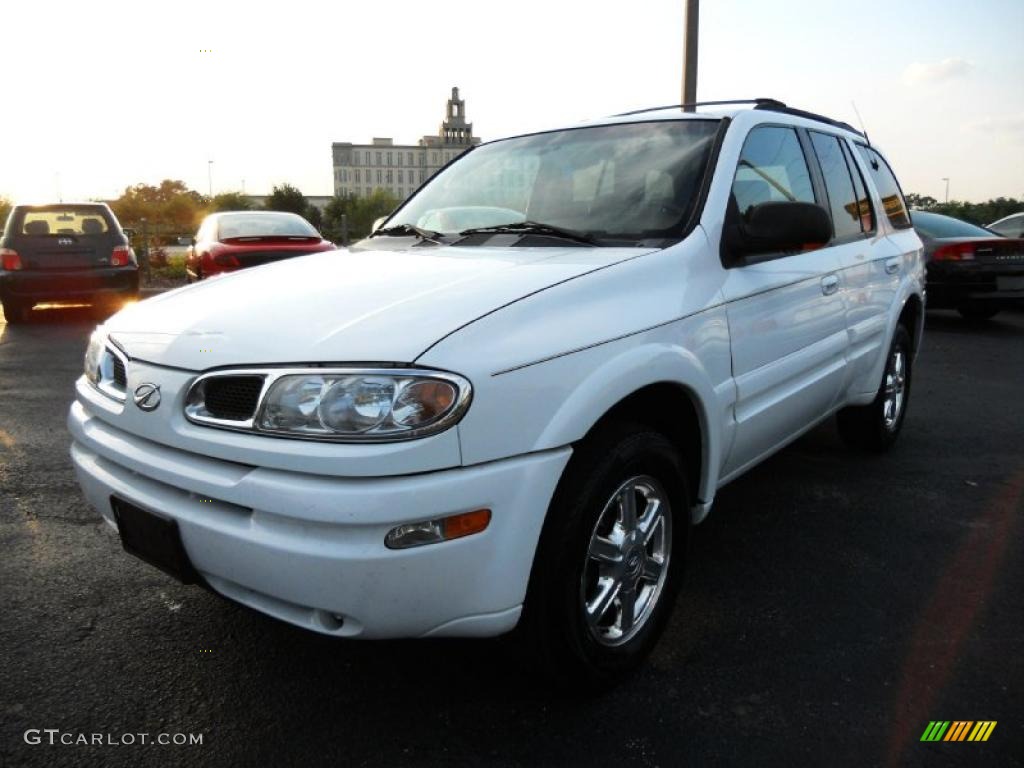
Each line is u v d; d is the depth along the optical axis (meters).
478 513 1.93
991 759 2.10
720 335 2.67
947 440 5.03
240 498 1.95
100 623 2.75
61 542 3.39
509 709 2.30
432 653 2.58
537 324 2.10
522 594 2.04
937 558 3.30
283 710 2.29
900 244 4.51
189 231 45.88
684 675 2.47
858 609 2.88
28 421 5.31
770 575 3.15
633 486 2.36
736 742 2.16
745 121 3.19
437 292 2.22
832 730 2.21
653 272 2.49
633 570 2.42
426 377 1.88
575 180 3.14
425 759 2.10
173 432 2.12
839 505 3.89
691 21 10.15
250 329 2.14
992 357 8.02
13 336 9.17
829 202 3.72
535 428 2.01
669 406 2.63
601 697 2.36
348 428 1.87
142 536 2.24
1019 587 3.05
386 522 1.83
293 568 1.88
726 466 2.93
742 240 2.86
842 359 3.74
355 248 3.26
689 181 2.88
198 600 2.91
